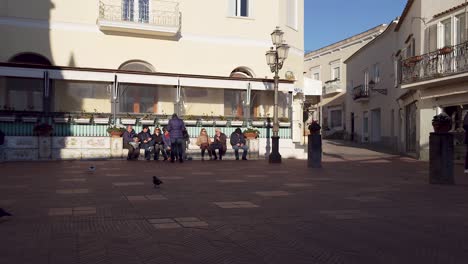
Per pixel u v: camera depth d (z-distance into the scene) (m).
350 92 42.25
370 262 5.11
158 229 6.50
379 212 7.94
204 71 24.25
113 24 21.97
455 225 6.96
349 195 9.84
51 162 18.19
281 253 5.42
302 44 27.89
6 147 18.72
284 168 16.47
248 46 25.06
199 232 6.37
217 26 24.52
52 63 21.61
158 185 10.66
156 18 23.25
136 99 21.69
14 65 18.73
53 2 21.66
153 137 19.72
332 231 6.53
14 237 5.96
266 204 8.62
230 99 23.39
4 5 20.88
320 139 16.97
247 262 5.06
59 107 20.72
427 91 22.25
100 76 19.84
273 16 25.55
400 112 28.64
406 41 26.02
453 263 5.07
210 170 15.27
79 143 19.45
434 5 21.86
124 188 10.48
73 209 7.88
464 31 19.58
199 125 21.61
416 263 5.07
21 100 20.05
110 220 7.05
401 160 22.25
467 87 19.62
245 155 20.89
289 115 22.83
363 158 23.62
